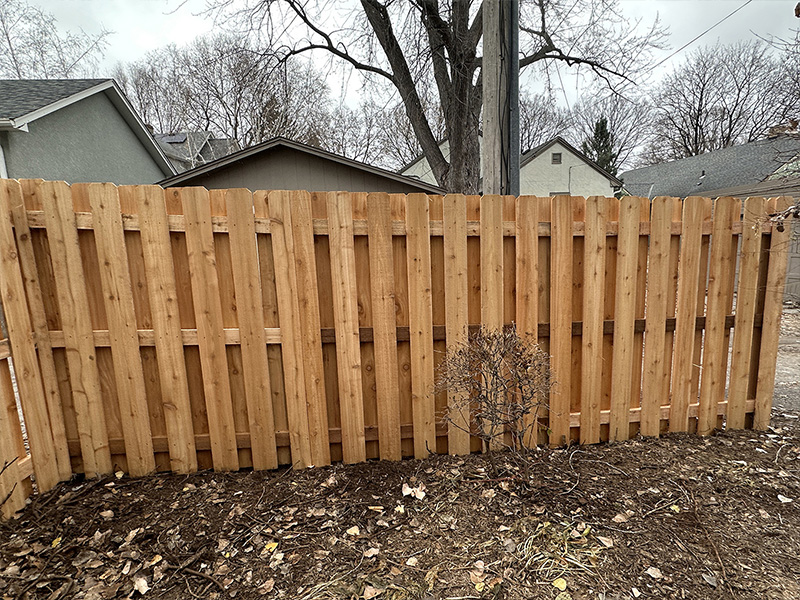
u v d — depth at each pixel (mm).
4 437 1984
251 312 2338
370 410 2574
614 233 2596
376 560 1755
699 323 2779
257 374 2393
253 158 8156
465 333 2512
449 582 1634
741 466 2438
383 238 2387
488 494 2180
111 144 10062
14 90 8406
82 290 2209
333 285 2387
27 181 2096
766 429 2934
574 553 1765
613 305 2701
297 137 16672
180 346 2324
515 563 1720
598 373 2682
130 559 1760
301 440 2467
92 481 2318
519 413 2367
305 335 2396
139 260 2268
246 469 2480
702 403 2830
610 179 18969
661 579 1628
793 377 4359
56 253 2148
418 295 2451
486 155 3783
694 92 23188
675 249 2695
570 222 2527
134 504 2125
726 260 2734
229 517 2031
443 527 1946
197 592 1607
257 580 1659
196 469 2441
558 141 18672
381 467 2486
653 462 2492
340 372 2459
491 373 2264
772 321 2844
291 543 1854
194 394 2428
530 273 2531
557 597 1552
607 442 2758
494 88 3707
